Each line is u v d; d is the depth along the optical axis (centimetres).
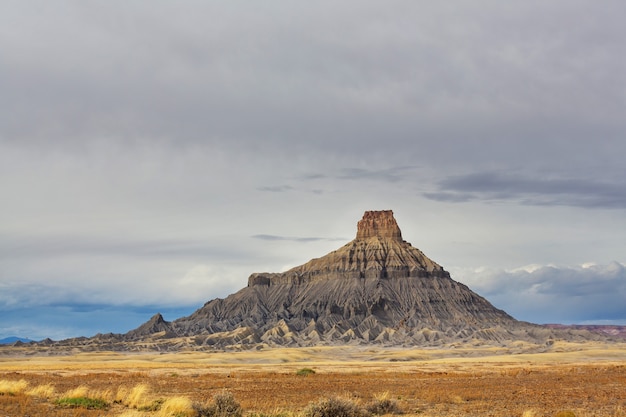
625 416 5056
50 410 4716
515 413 5253
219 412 4728
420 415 5094
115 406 5153
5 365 18050
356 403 5112
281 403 5925
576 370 13050
